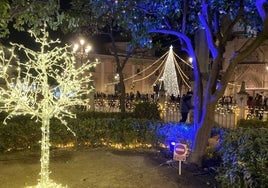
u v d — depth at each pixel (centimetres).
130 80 4700
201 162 873
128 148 1094
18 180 743
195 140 887
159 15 969
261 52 4119
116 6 888
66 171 819
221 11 909
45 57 570
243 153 595
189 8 1030
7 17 624
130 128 1103
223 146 724
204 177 786
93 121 1108
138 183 739
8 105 589
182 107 1468
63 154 990
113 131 1105
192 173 810
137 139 1098
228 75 828
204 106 873
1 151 984
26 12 668
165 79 3694
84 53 1745
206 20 865
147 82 4938
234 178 591
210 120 871
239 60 813
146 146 1103
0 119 1031
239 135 674
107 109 2669
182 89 4581
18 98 554
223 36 859
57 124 1062
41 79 598
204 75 1125
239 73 4144
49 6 665
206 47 1179
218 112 2203
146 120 1124
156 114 1372
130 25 933
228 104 2764
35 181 737
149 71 4922
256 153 571
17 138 1003
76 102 628
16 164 870
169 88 3681
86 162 902
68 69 596
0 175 774
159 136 1082
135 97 3594
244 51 805
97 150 1054
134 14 922
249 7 889
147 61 4847
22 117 1052
